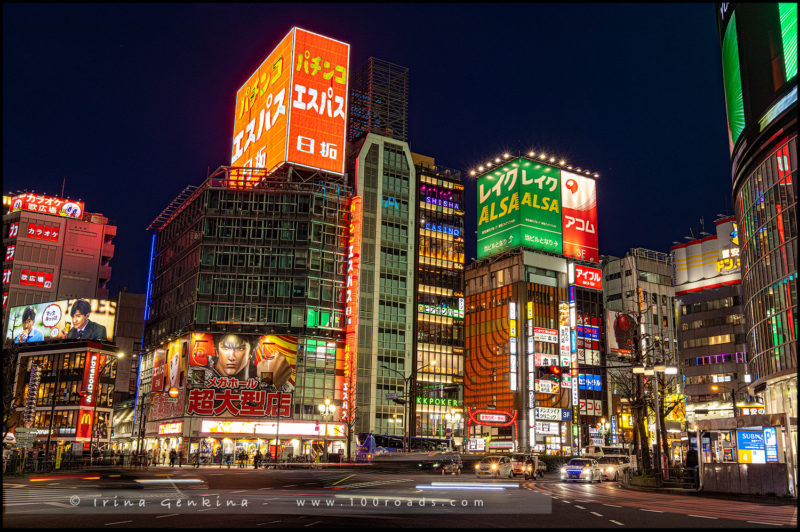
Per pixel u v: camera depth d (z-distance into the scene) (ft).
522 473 169.17
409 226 337.72
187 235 304.50
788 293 171.94
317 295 290.76
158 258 338.75
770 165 180.86
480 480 148.46
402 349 318.45
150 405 301.43
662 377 210.79
